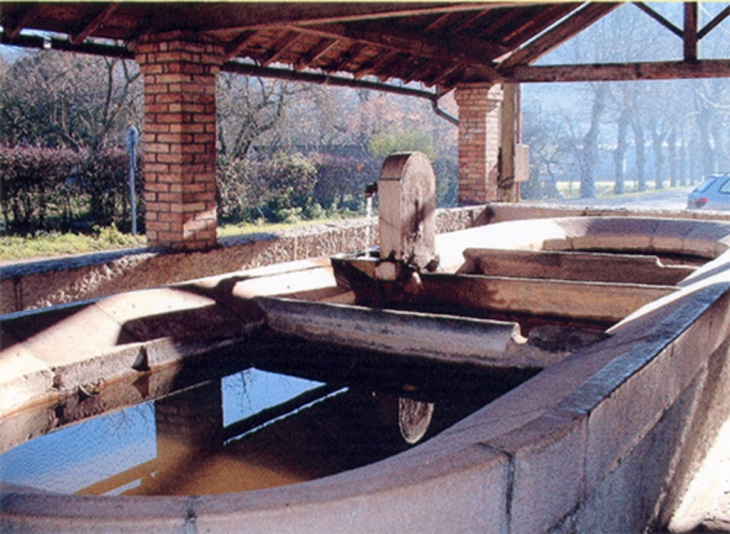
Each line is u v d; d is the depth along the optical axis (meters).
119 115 17.06
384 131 22.41
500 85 10.98
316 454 3.22
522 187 32.56
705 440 3.97
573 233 8.55
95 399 3.84
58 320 4.05
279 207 17.45
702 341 3.52
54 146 16.34
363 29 7.61
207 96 6.43
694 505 3.42
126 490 2.83
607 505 2.50
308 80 8.83
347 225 8.34
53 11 5.89
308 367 4.62
